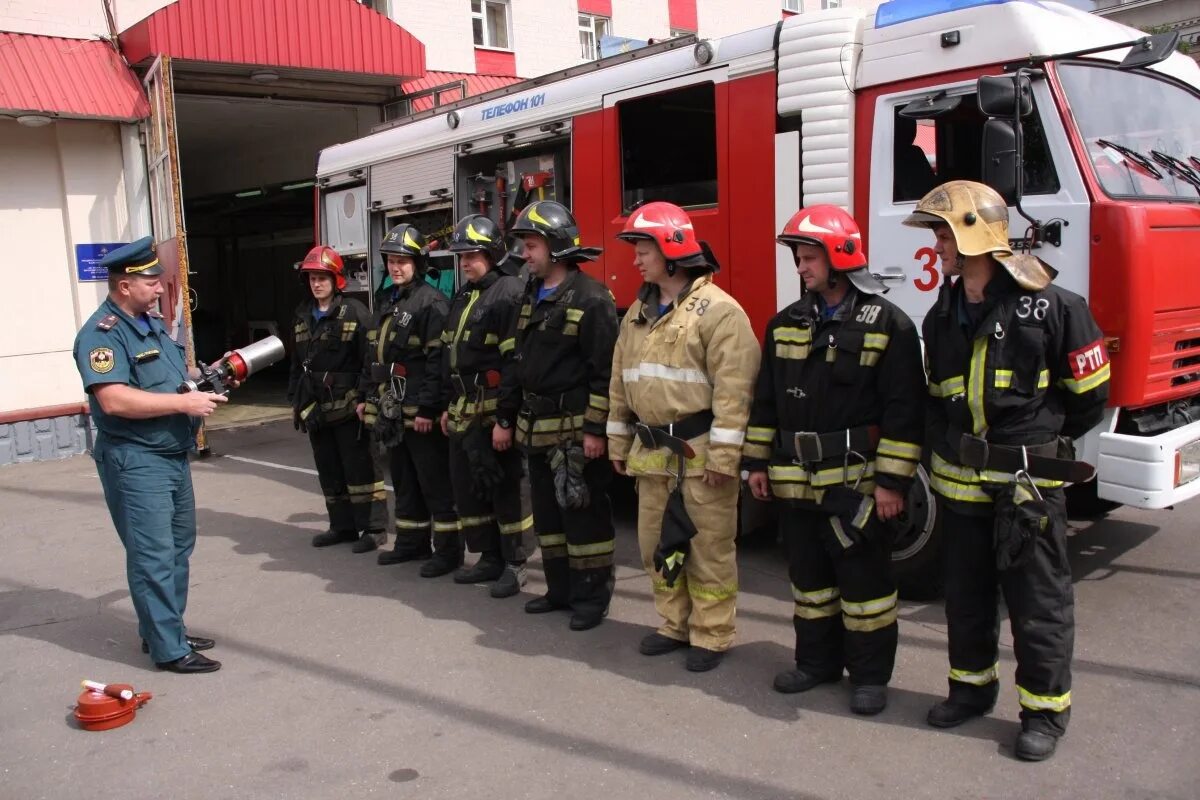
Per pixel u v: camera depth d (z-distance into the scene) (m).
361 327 6.02
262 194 15.63
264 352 4.55
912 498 4.75
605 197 6.36
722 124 5.58
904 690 3.89
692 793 3.21
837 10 5.10
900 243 4.91
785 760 3.39
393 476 5.88
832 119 5.07
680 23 18.08
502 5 15.66
